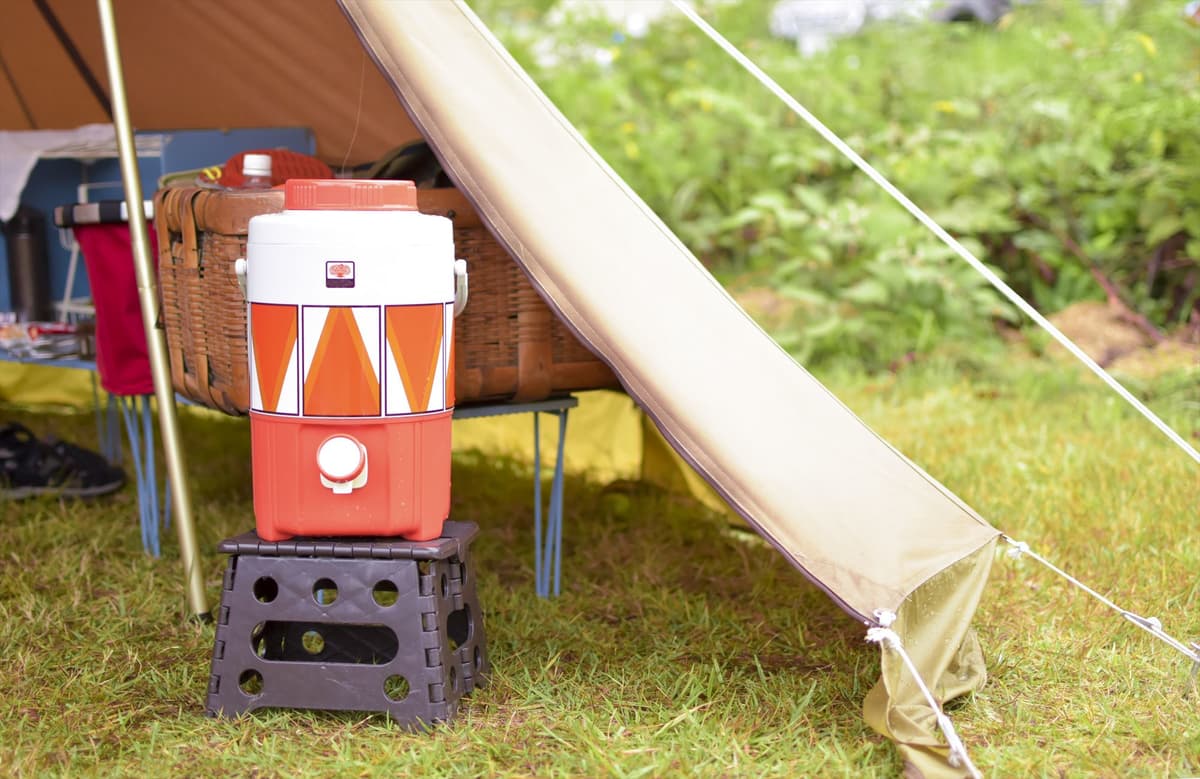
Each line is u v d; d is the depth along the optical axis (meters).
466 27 2.26
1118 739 2.10
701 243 5.90
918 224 5.32
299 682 2.09
